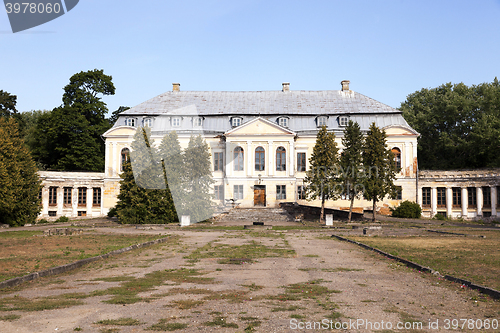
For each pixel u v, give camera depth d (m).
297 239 25.20
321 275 12.70
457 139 62.44
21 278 11.60
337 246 21.11
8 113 65.25
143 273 13.11
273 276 12.52
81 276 12.64
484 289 10.35
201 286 10.96
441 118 64.56
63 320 7.74
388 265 14.70
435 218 48.62
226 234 28.88
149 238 24.89
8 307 8.70
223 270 13.66
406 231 31.45
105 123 64.31
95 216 55.06
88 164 60.44
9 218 39.62
